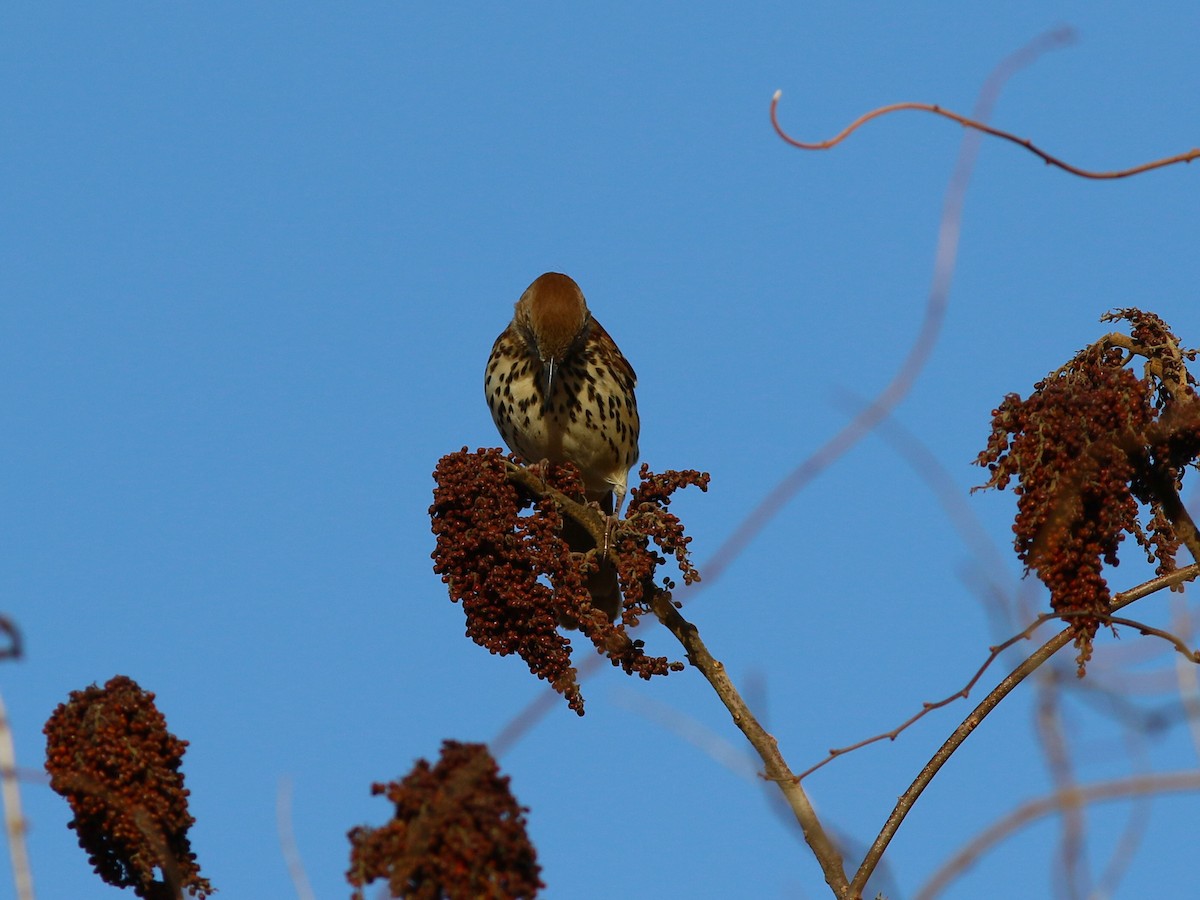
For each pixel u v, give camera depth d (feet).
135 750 28.91
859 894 31.65
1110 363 34.96
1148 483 34.17
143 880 28.66
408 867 24.09
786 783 32.81
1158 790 21.57
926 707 29.22
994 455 33.47
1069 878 21.29
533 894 24.77
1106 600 32.17
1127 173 30.42
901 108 30.66
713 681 38.47
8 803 22.54
